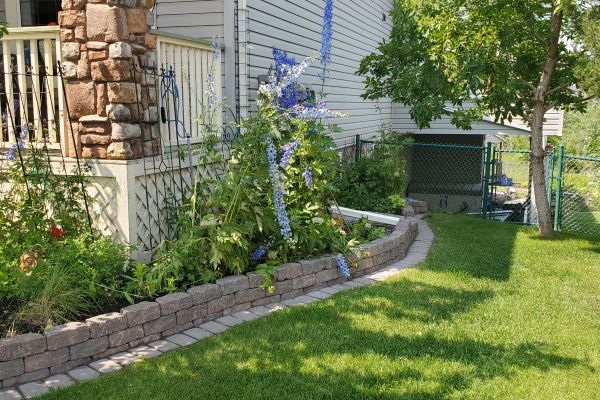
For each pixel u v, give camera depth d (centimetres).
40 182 483
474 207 1812
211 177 597
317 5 1022
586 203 1312
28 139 509
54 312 382
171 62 561
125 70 479
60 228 482
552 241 796
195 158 587
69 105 493
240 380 339
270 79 555
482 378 353
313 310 461
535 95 834
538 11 788
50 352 347
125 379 338
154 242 521
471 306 486
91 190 498
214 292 442
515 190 2306
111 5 469
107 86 479
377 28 1559
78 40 484
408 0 874
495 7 761
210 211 527
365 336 409
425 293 517
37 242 455
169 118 546
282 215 502
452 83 838
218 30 687
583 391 339
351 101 1309
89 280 420
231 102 691
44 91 566
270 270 484
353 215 802
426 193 1880
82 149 495
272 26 809
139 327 391
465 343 404
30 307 390
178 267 454
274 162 497
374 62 1006
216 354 375
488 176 1141
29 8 742
